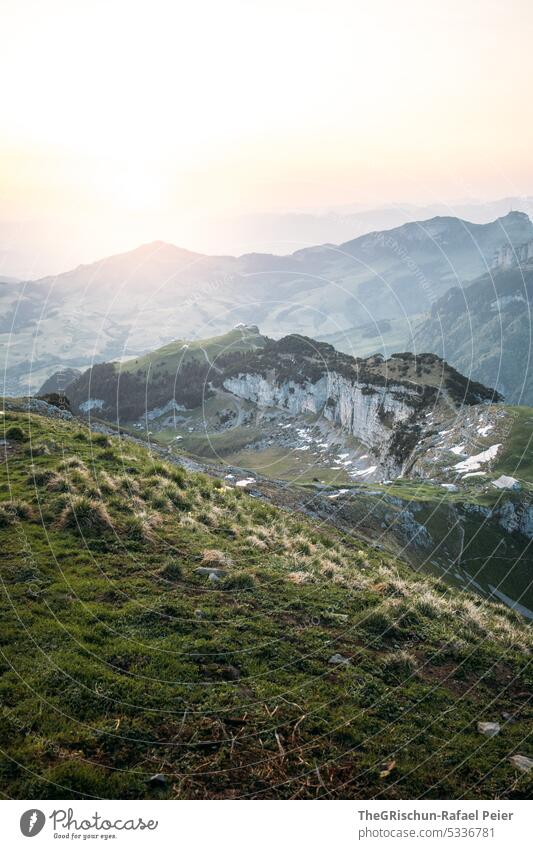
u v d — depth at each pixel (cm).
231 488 3131
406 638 1590
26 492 2055
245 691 1214
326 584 1850
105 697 1116
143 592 1533
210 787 973
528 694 1422
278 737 1097
